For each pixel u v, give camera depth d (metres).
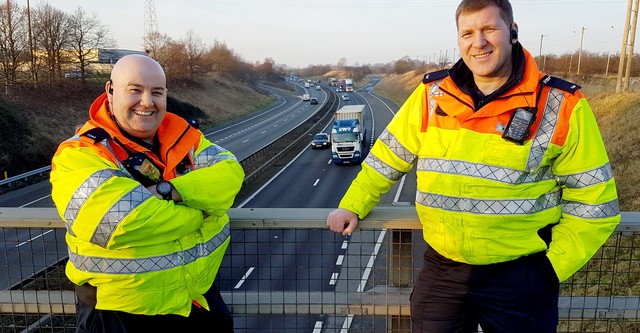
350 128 28.72
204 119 49.56
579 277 6.20
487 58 2.02
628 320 2.79
